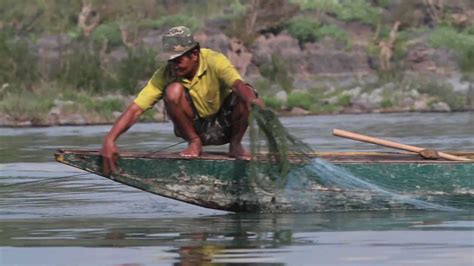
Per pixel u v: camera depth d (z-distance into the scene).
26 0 86.62
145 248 17.95
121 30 81.94
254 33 80.75
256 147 20.92
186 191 21.55
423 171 22.05
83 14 85.94
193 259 16.91
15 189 27.59
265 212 21.86
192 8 88.38
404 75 74.31
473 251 17.23
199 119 21.66
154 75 21.61
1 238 19.23
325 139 42.22
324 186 21.81
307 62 79.75
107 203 24.36
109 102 62.88
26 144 42.75
